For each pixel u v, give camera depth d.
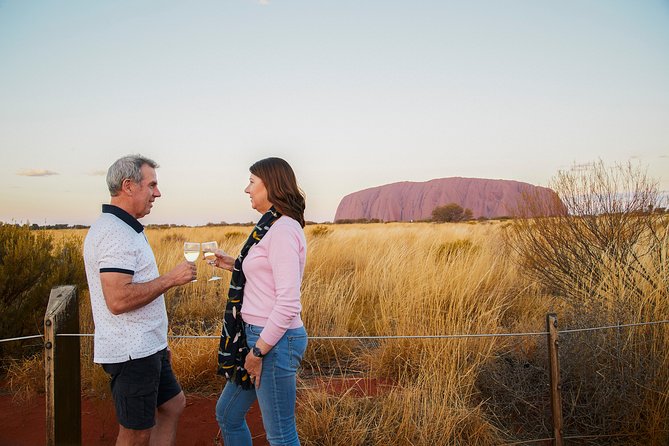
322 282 7.15
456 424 3.10
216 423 3.37
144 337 2.34
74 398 2.61
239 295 2.32
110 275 2.18
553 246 5.55
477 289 5.39
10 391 4.02
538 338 3.88
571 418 3.40
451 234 13.35
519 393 3.60
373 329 5.30
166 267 8.08
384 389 3.74
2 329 4.58
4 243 5.08
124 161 2.34
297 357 2.28
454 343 3.86
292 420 2.30
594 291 4.52
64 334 2.53
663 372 3.30
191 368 4.00
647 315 3.70
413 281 5.46
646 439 3.15
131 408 2.34
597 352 3.48
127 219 2.32
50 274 5.08
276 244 2.18
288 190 2.28
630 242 5.10
